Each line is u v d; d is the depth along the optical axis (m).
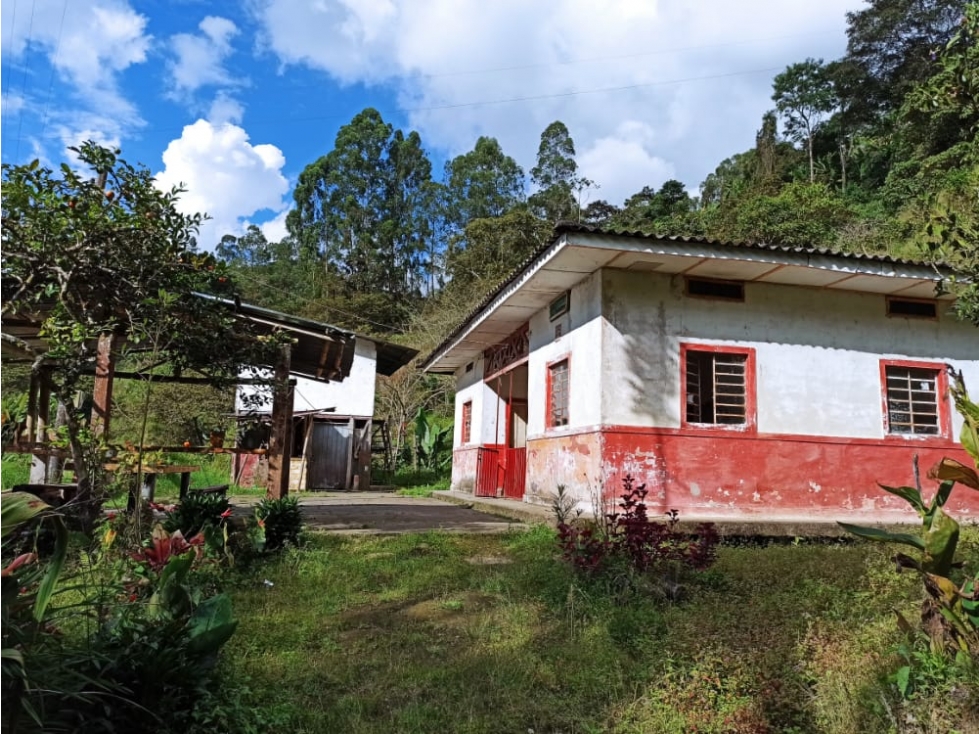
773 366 8.80
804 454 8.67
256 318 6.97
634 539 5.00
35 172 4.77
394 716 2.98
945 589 3.30
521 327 11.96
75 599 3.96
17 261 4.95
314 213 52.94
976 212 4.68
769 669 3.43
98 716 2.32
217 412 17.19
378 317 38.91
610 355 8.33
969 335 9.55
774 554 6.27
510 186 52.53
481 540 7.12
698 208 45.38
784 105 44.47
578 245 7.50
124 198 5.18
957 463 3.53
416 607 4.64
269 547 6.02
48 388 7.28
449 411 26.08
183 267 5.52
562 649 3.80
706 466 8.36
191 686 2.68
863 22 40.47
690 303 8.69
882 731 2.87
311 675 3.40
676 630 4.01
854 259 8.09
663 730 2.92
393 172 52.97
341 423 18.12
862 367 9.10
